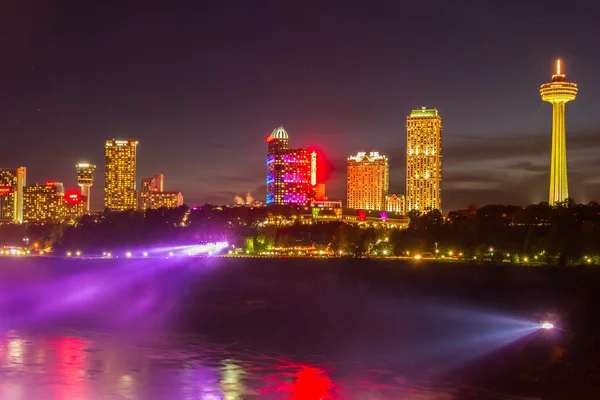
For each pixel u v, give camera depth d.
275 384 91.31
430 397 85.31
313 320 153.12
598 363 101.12
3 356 107.44
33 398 83.69
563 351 111.56
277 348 117.00
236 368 100.44
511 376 95.75
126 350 113.69
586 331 130.62
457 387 89.94
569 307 154.88
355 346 119.25
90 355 109.06
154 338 126.56
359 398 84.69
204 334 131.38
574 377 94.12
